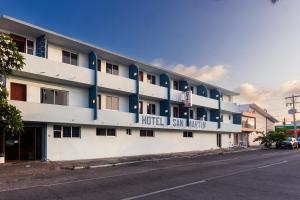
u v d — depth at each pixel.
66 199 9.93
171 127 34.84
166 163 22.91
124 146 30.28
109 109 29.22
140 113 32.94
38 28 22.11
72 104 25.86
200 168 19.14
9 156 21.41
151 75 34.97
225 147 48.38
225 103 46.50
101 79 26.91
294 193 11.31
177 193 10.99
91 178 14.67
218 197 10.45
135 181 13.69
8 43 15.46
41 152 22.98
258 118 62.91
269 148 48.72
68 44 25.31
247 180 14.24
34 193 10.93
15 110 16.12
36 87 23.34
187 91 36.59
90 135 26.89
